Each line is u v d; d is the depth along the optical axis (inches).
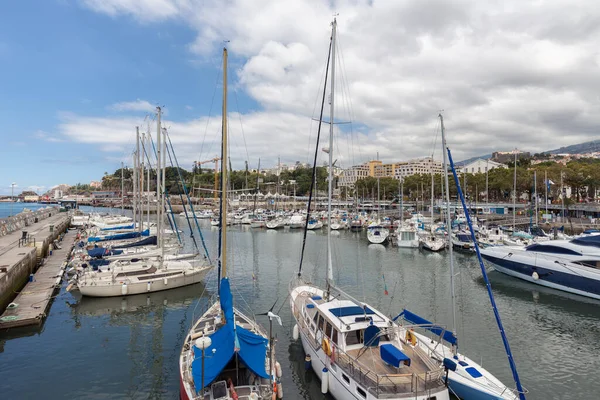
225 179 687.7
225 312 556.4
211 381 460.4
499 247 1407.5
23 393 605.0
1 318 855.1
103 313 990.4
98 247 1518.2
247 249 2065.7
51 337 832.9
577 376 667.4
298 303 833.5
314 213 3481.8
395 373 508.4
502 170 4392.2
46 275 1278.3
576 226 2711.6
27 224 2442.2
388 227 2810.0
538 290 1211.2
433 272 1505.9
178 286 1186.6
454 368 486.9
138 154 1897.1
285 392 598.9
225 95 681.0
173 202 5334.6
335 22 808.9
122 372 676.1
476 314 995.9
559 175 3553.2
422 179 4913.9
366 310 657.6
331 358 569.9
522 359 734.5
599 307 1051.9
